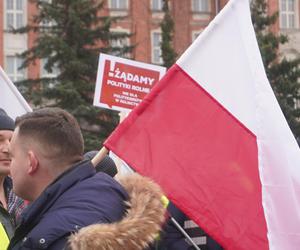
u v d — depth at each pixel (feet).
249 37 13.97
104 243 8.13
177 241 13.75
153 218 8.63
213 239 13.69
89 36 89.51
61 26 89.30
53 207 8.81
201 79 13.97
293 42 139.33
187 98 13.88
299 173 13.34
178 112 13.80
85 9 88.84
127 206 8.92
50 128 9.13
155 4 139.33
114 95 24.53
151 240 8.54
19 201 14.37
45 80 90.12
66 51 86.89
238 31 14.06
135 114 13.64
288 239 12.87
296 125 92.53
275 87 94.53
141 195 8.85
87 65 87.71
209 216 13.14
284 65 95.50
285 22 140.05
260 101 13.65
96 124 87.97
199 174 13.44
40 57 88.74
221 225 13.08
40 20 91.50
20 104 18.35
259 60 13.87
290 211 13.05
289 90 94.02
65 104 86.33
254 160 13.48
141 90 24.58
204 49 14.07
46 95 86.74
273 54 95.45
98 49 89.92
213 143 13.67
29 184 9.22
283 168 13.28
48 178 9.16
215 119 13.82
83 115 86.58
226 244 12.99
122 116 20.89
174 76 13.92
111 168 15.53
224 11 14.10
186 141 13.67
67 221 8.50
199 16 142.00
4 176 14.11
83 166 9.17
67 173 9.07
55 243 8.43
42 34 91.71
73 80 88.12
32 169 9.13
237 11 14.10
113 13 136.36
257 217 13.11
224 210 13.20
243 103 13.80
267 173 13.25
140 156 13.48
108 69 24.52
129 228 8.34
